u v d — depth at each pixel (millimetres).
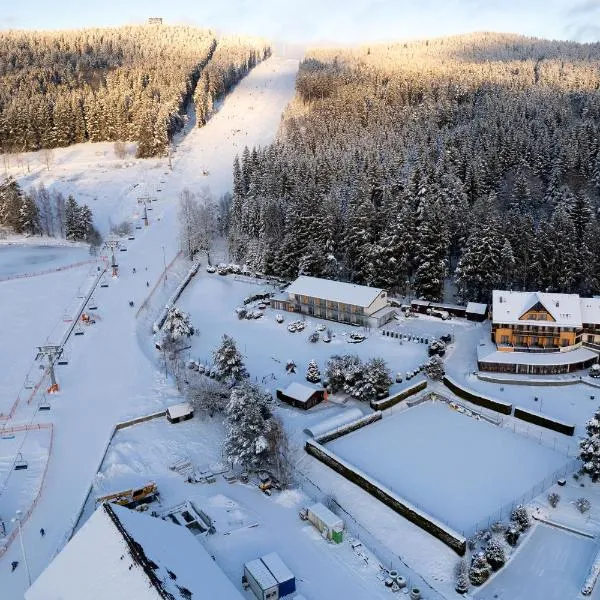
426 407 72188
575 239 91812
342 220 110625
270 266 111438
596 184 114500
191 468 59406
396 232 96938
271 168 135250
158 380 77125
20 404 71562
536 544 49562
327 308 94312
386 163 129625
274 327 93688
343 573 46156
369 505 54188
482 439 64625
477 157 118875
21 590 44125
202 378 76875
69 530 50406
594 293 90188
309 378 75875
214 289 107938
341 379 73062
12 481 57531
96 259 121812
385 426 68000
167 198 159125
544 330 78812
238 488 56656
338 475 58438
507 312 80438
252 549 48281
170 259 122312
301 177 131250
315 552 48250
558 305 79375
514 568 47188
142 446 63219
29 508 53531
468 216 103312
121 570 35562
